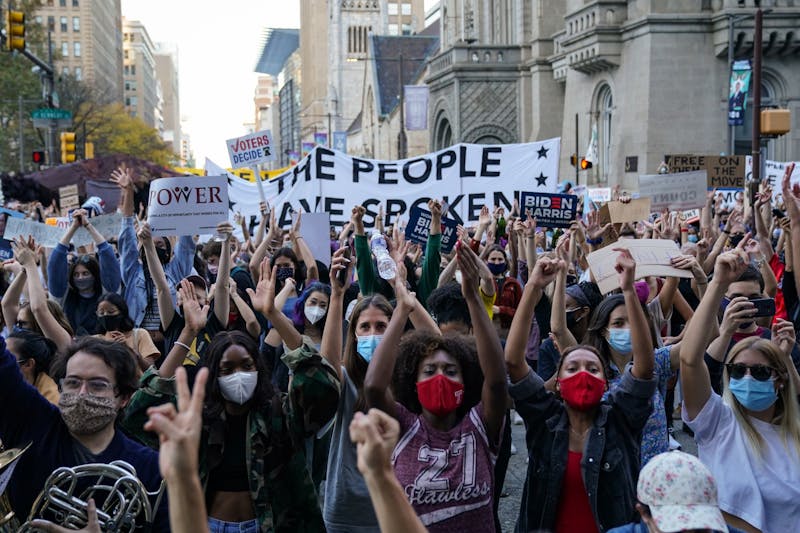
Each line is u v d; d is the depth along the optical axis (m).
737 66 29.08
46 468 4.57
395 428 2.93
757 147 21.22
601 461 4.94
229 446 4.98
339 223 15.65
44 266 11.81
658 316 7.71
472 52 49.88
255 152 14.34
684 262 6.21
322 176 15.66
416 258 10.73
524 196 12.51
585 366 4.99
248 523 4.94
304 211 15.75
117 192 22.08
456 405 4.88
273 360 7.95
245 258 13.38
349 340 5.61
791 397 5.22
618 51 37.56
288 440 5.05
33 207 18.03
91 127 84.75
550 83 47.88
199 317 5.40
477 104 49.88
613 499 4.94
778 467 5.18
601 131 40.06
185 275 10.79
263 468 4.95
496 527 6.02
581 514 4.94
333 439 5.41
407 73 99.00
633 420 5.05
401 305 4.98
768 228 11.52
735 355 5.20
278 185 16.16
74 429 4.53
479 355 4.98
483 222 10.55
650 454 5.69
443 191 15.46
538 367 7.91
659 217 13.55
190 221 10.26
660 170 18.62
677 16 35.28
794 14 34.25
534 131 48.28
